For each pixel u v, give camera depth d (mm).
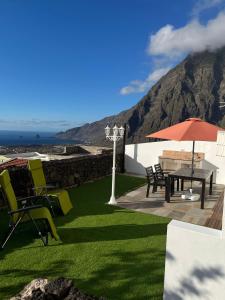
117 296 3096
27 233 4961
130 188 9188
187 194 8039
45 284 2385
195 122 7406
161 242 4676
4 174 4629
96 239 4758
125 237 4875
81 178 9672
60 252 4215
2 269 3668
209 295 2455
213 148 10883
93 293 3139
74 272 3613
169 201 7453
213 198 8062
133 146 12617
